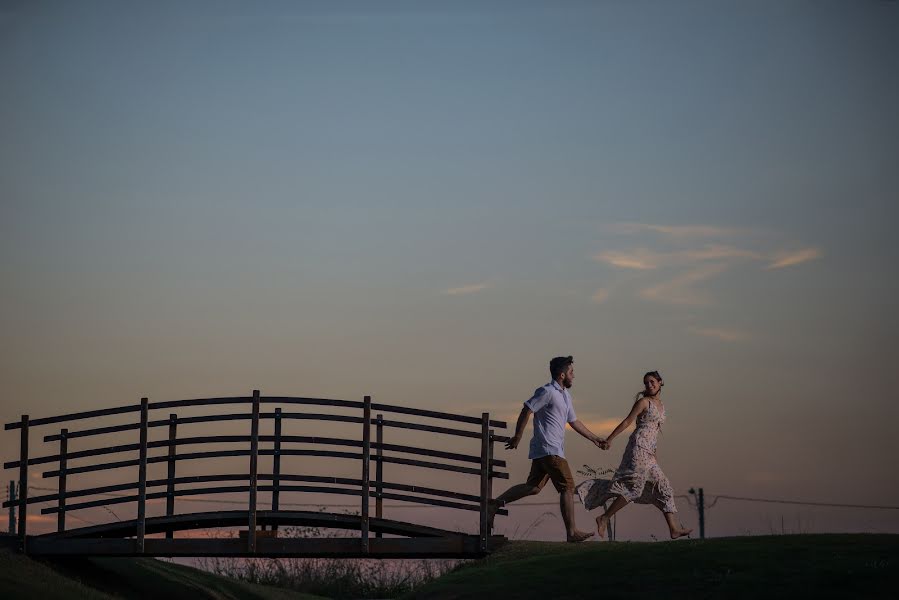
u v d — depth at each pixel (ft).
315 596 139.33
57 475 116.16
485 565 104.58
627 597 83.61
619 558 94.17
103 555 113.80
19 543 114.01
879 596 75.77
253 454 114.11
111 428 116.16
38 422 116.98
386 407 113.70
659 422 103.71
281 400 114.52
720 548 92.73
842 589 77.97
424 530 111.96
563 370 105.09
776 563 86.02
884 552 86.02
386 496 112.47
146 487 114.62
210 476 114.21
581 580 89.66
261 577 147.13
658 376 104.17
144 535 113.70
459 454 112.06
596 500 104.01
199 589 127.85
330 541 112.37
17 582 103.55
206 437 115.14
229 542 113.39
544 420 104.47
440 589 97.19
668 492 102.22
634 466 102.22
